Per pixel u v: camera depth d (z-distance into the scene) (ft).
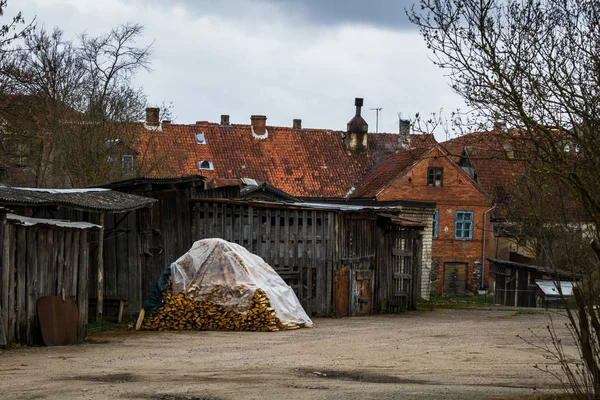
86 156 146.20
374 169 192.24
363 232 104.83
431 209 167.02
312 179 187.52
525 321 91.50
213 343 65.26
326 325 85.10
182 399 35.50
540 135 36.81
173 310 77.56
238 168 185.26
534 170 35.94
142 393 37.27
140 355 55.93
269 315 77.30
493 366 50.11
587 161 33.91
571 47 37.76
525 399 35.55
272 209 95.61
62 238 63.10
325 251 97.50
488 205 181.27
